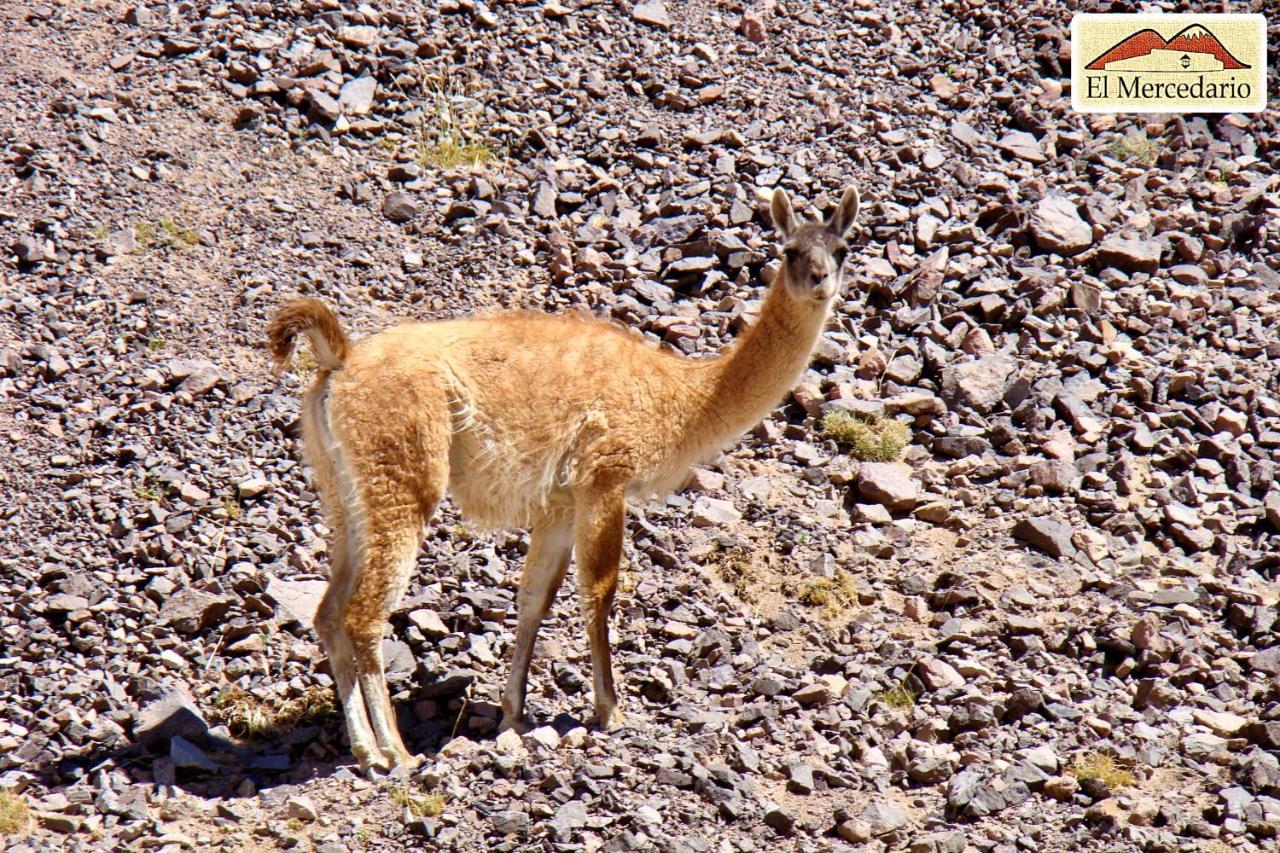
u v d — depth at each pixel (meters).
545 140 26.47
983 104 28.33
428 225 24.61
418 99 27.56
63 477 18.69
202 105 26.64
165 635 16.19
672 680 16.14
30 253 22.62
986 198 25.28
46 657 15.73
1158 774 14.55
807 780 14.19
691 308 22.69
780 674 16.16
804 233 16.00
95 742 14.61
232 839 13.16
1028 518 18.73
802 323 16.00
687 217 24.50
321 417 14.34
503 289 23.11
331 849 12.91
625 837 13.04
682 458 15.95
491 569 17.72
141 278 22.66
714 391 15.89
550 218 24.73
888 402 21.03
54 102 25.97
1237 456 19.81
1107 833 13.45
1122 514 18.92
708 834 13.37
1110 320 22.70
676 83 28.50
